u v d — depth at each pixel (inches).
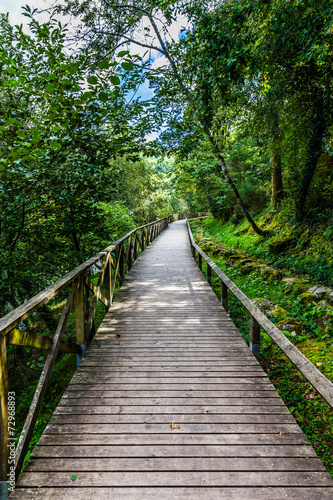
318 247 233.5
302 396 109.7
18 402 151.3
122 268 230.1
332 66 182.7
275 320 167.3
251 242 347.6
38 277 183.5
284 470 63.5
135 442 71.8
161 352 119.0
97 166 159.2
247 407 84.5
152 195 884.0
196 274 257.0
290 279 217.0
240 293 128.9
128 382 97.9
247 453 68.0
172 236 586.6
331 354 128.9
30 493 58.9
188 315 160.9
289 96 237.9
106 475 62.8
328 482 60.6
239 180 476.1
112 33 217.0
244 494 58.1
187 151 314.0
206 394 90.9
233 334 135.9
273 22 157.9
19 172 137.8
